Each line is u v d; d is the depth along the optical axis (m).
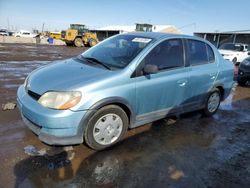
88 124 3.03
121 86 3.18
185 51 4.09
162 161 3.15
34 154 3.05
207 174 2.96
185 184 2.73
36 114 2.86
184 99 4.16
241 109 5.79
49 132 2.86
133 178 2.76
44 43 32.47
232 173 3.03
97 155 3.15
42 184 2.54
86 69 3.38
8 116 4.14
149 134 3.90
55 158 3.00
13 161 2.87
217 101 5.02
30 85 3.21
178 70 3.92
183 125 4.41
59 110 2.81
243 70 8.57
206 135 4.08
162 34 4.01
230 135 4.18
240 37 32.22
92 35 29.84
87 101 2.91
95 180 2.67
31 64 10.54
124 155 3.21
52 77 3.21
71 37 28.19
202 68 4.38
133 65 3.35
